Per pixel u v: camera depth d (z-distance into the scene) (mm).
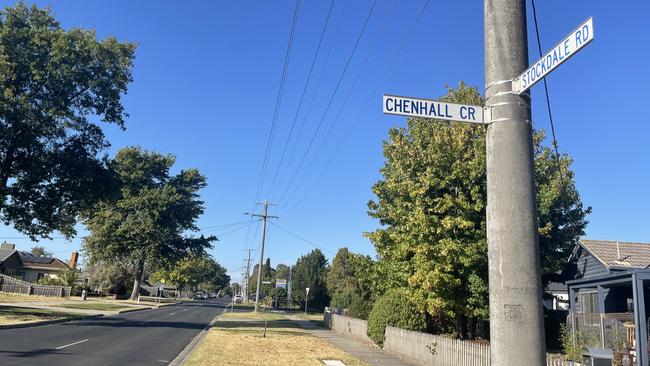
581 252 21875
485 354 12414
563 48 4473
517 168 4836
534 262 4676
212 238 72750
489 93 5109
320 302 75875
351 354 18922
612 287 21297
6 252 81000
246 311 59781
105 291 80750
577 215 21047
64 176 29406
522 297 4586
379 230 21188
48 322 26781
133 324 29906
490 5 5227
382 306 21234
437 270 16859
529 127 4977
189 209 70562
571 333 17062
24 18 28562
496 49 5102
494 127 4996
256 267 160750
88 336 21250
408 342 17750
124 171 67375
